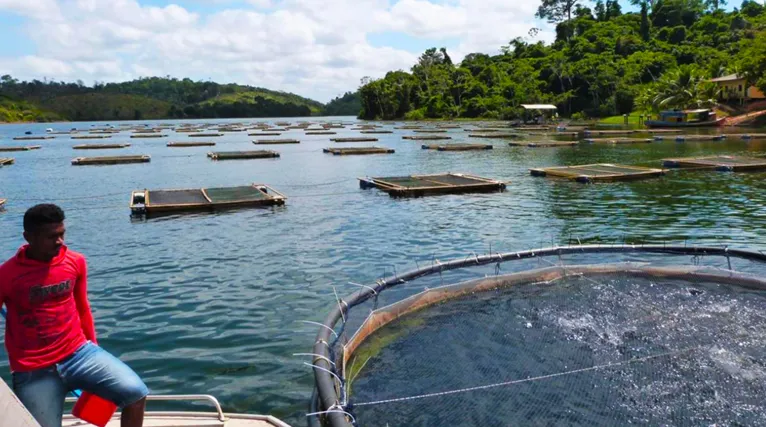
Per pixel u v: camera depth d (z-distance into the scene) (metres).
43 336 4.79
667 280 11.62
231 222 20.14
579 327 9.41
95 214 22.17
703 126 73.06
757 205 21.14
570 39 137.88
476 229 18.28
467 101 131.25
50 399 4.80
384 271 13.84
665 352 8.52
